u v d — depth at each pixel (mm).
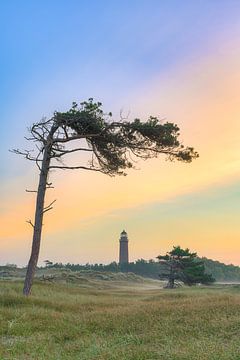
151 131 27516
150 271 113188
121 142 28062
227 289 45281
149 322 12328
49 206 26391
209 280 71688
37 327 13031
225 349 8586
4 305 18391
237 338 9750
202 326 11305
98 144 28234
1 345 10523
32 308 17047
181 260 72125
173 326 11492
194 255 72688
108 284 62312
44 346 10336
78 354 9477
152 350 9000
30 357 9391
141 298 27844
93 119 26547
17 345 10508
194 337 10352
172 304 16312
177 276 71438
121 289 50656
